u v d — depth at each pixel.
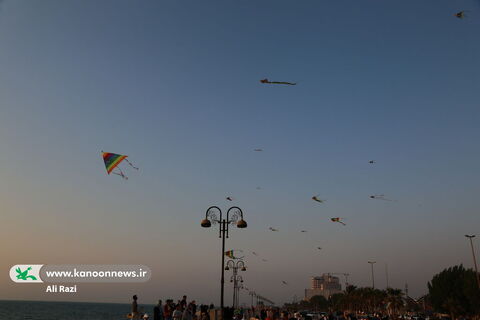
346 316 54.16
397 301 105.75
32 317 139.25
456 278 85.00
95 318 141.38
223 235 24.86
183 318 21.14
